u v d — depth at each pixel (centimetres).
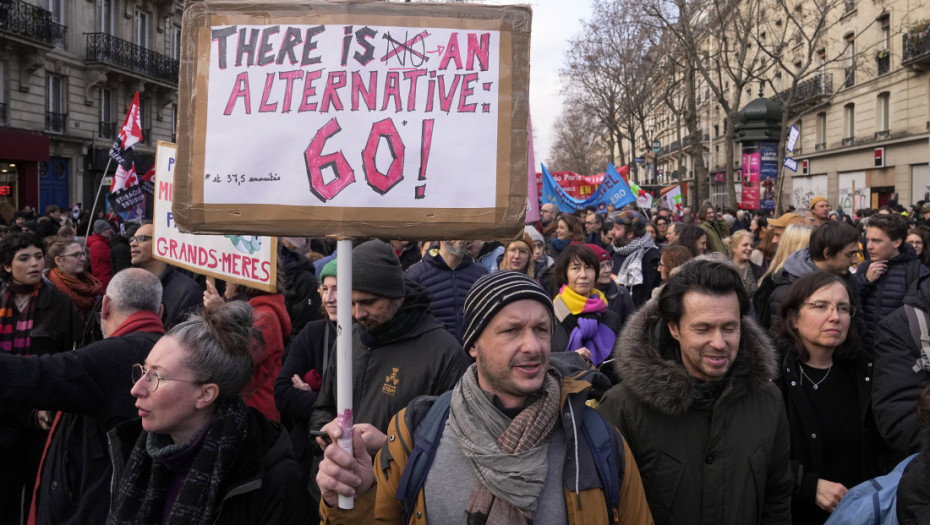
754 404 259
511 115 229
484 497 199
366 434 239
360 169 226
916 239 723
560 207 1634
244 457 240
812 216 971
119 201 1233
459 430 207
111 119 3070
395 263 316
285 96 228
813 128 3800
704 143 5809
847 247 461
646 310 272
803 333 323
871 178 3231
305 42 228
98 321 422
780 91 4066
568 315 446
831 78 3503
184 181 229
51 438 305
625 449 220
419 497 206
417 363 313
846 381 332
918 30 2742
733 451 252
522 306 207
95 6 2906
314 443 324
